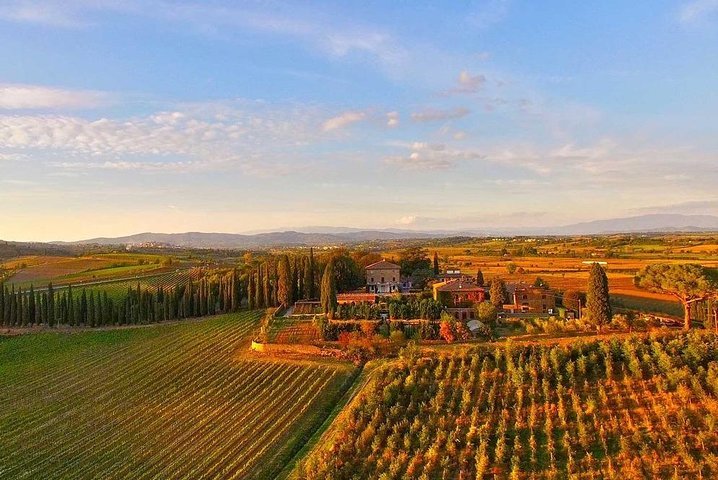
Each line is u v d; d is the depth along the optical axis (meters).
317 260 135.75
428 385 61.38
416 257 163.50
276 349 86.06
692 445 45.78
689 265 79.31
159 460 54.41
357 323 88.94
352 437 52.56
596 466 44.72
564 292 110.69
